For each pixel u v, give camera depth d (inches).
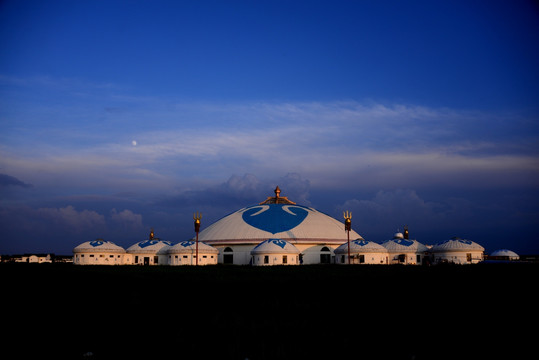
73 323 1524.4
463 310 1588.3
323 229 5137.8
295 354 1165.7
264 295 1973.4
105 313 1674.5
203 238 5260.8
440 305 1681.8
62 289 2235.5
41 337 1363.2
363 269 3189.0
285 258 4471.0
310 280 2404.0
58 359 1176.2
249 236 4990.2
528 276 2288.4
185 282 2415.1
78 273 3009.4
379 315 1557.6
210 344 1264.8
